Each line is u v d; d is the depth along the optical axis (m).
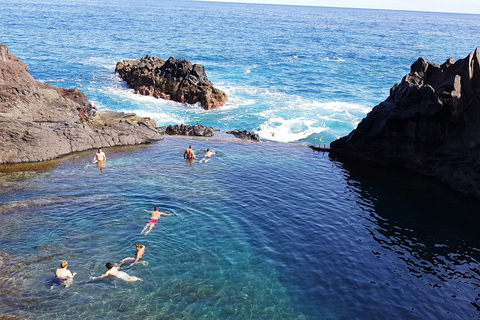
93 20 183.75
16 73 36.00
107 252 17.92
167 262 17.69
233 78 74.88
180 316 14.41
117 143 34.94
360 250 20.53
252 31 180.75
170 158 32.50
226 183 27.88
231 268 17.80
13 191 24.06
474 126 29.20
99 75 69.56
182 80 55.81
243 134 41.97
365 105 58.03
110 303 14.71
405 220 24.34
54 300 14.59
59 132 32.88
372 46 138.62
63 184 25.62
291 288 16.88
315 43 142.25
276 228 22.05
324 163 34.12
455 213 25.61
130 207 22.67
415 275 18.67
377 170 32.94
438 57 113.25
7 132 29.44
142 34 138.75
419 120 31.75
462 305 16.69
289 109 54.75
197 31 163.75
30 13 198.62
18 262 16.73
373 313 15.77
